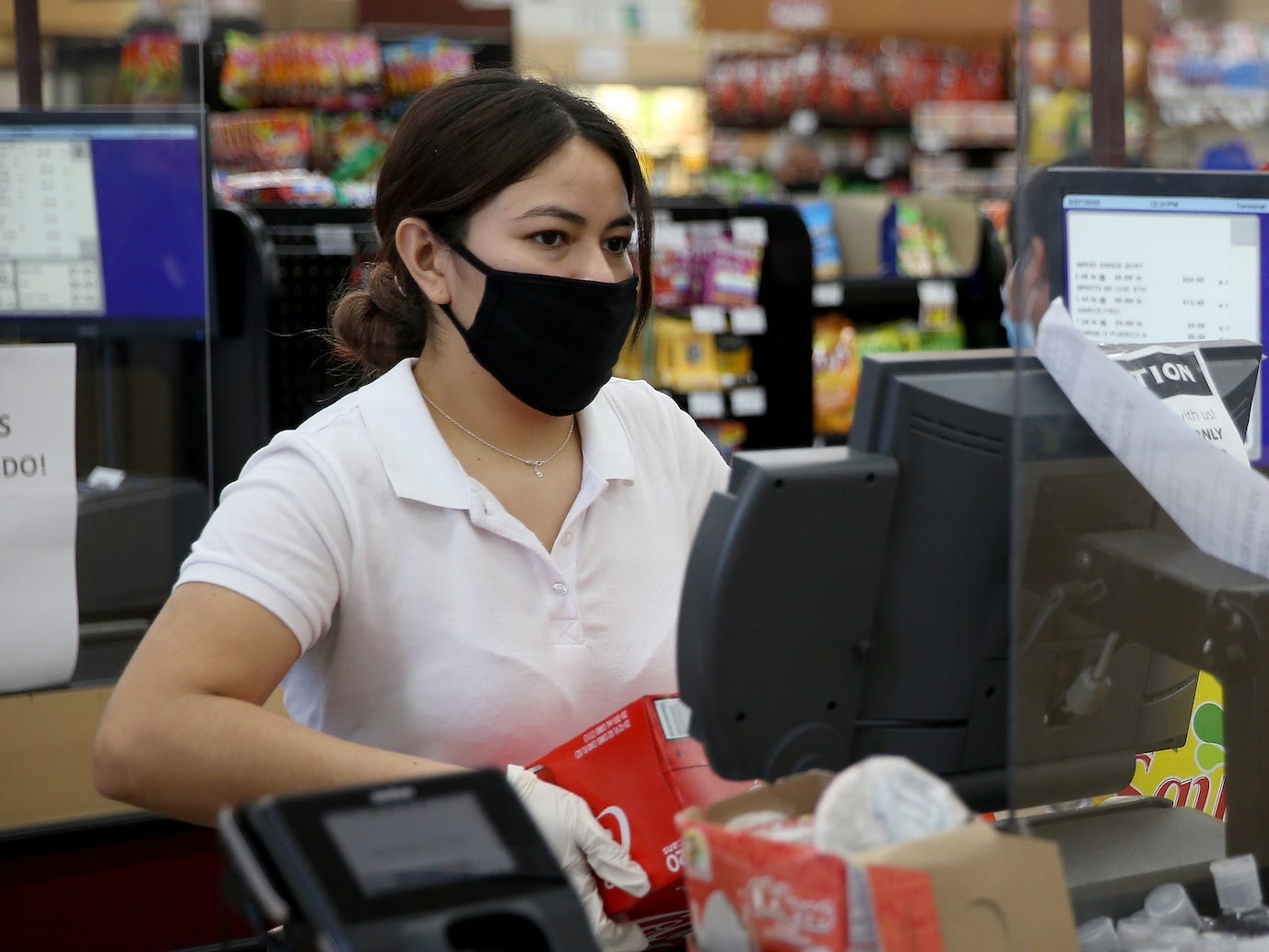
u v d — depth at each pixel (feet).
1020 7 3.84
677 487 5.53
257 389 11.30
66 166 8.15
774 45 25.08
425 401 5.06
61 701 7.85
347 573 4.70
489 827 2.69
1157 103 4.42
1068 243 4.09
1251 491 3.34
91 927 7.98
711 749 3.46
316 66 15.88
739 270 16.85
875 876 2.58
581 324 4.82
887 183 25.12
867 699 3.63
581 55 23.48
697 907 2.91
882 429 3.52
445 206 4.82
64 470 7.48
